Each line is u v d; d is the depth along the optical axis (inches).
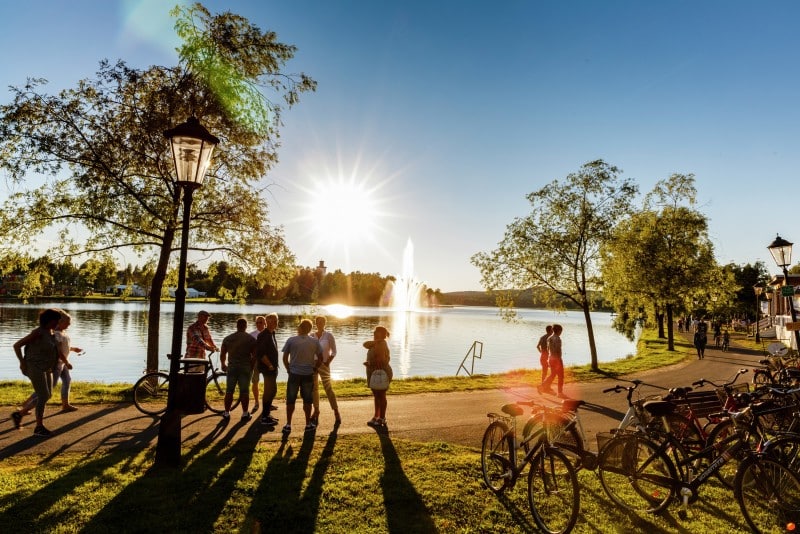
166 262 510.0
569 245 771.4
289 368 328.2
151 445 289.1
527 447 221.0
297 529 189.8
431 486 234.5
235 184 532.7
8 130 414.3
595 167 768.3
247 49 473.1
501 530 195.2
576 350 1542.8
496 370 1018.7
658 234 1139.9
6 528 179.6
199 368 265.7
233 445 295.0
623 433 227.1
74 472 235.8
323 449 291.1
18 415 317.4
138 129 444.8
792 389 253.0
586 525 199.3
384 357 361.1
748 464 197.2
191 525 188.7
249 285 594.2
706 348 1273.4
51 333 311.1
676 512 212.2
